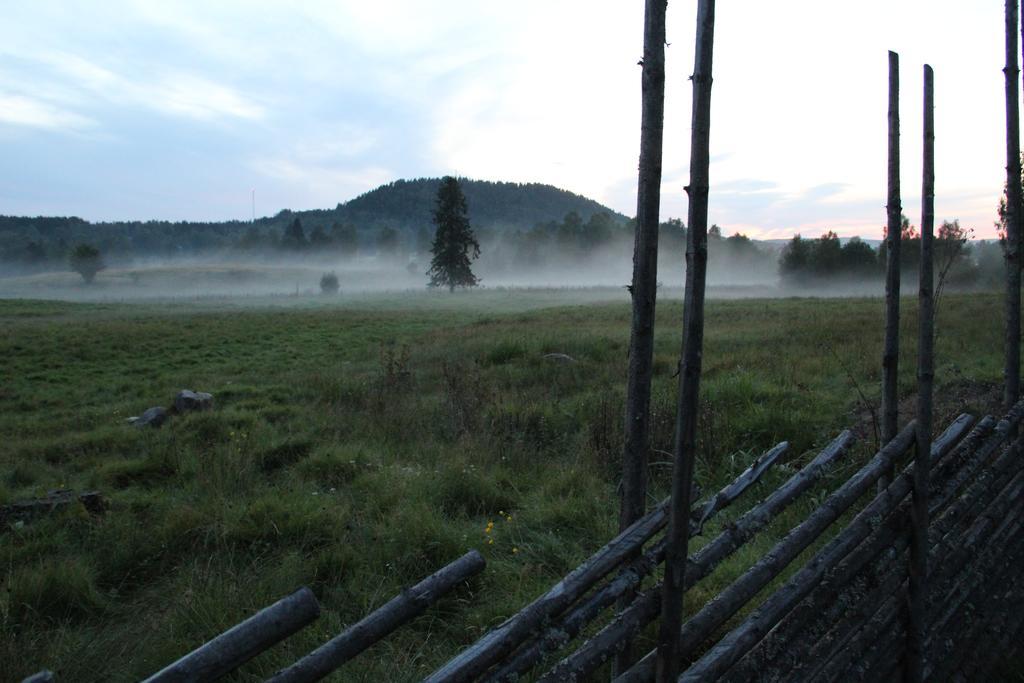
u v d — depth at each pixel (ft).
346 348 60.64
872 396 23.12
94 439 25.59
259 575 12.65
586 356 39.70
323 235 588.50
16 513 16.51
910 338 33.81
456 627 10.88
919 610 7.90
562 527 14.56
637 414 6.20
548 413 24.31
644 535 5.83
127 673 9.75
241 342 65.31
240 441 22.58
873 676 7.50
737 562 11.86
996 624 9.48
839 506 7.17
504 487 17.67
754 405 22.06
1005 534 9.93
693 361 5.41
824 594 7.02
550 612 5.27
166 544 14.37
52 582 12.26
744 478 6.63
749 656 6.52
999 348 29.22
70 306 127.13
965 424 9.09
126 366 51.21
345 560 12.94
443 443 21.99
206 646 4.18
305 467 19.84
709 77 5.34
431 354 46.62
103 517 16.14
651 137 5.80
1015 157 10.62
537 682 5.27
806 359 31.89
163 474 20.84
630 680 5.81
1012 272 10.77
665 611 5.66
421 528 13.91
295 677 4.59
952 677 8.64
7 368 48.98
